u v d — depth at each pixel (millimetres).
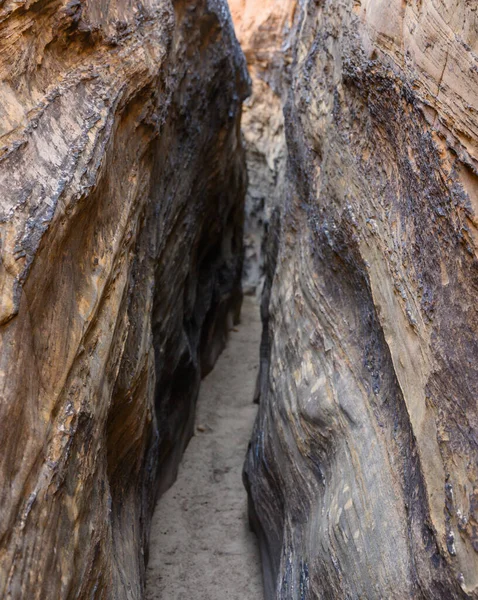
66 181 2500
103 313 2893
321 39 4492
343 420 3357
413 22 2750
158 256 4629
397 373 2752
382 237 3033
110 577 2836
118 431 3467
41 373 2199
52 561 2062
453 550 2154
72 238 2611
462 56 2359
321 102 4281
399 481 2703
